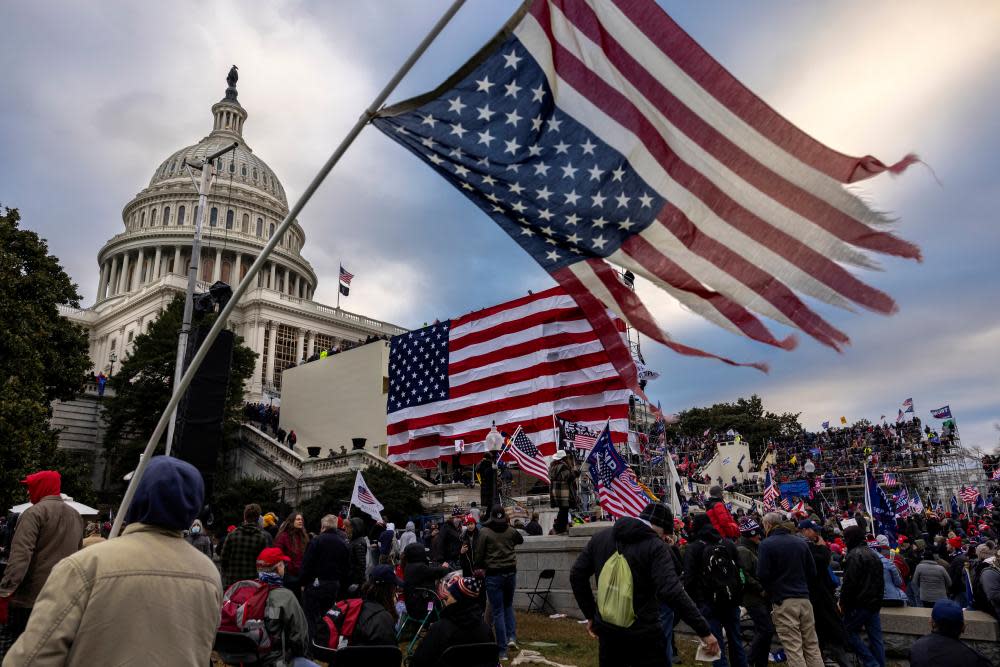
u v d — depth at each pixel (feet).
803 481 135.33
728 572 25.66
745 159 20.45
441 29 16.89
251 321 233.96
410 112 20.66
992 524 93.40
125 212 318.24
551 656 31.35
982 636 30.09
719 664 25.57
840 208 19.45
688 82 20.94
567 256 21.54
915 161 18.02
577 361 71.46
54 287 108.88
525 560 48.08
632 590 17.12
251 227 309.01
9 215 104.73
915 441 177.68
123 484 132.36
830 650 28.50
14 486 81.66
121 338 246.27
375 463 113.70
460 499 99.40
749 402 296.92
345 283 260.01
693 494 103.76
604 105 21.07
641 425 107.45
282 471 124.06
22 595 19.63
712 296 20.44
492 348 76.59
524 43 21.36
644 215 20.83
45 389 107.86
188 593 9.42
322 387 161.99
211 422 39.86
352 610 17.93
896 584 34.12
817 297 19.35
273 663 19.58
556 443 68.90
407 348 84.38
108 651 8.52
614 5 21.61
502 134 20.68
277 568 20.48
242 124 367.45
